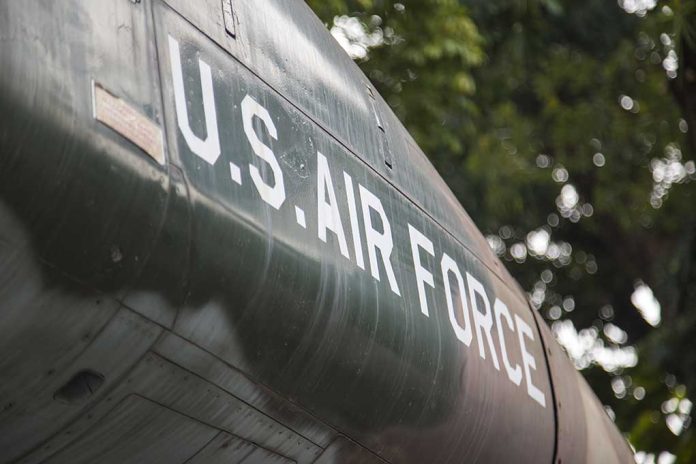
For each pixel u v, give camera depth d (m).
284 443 4.88
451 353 5.69
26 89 3.57
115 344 3.94
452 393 5.70
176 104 4.18
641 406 15.78
